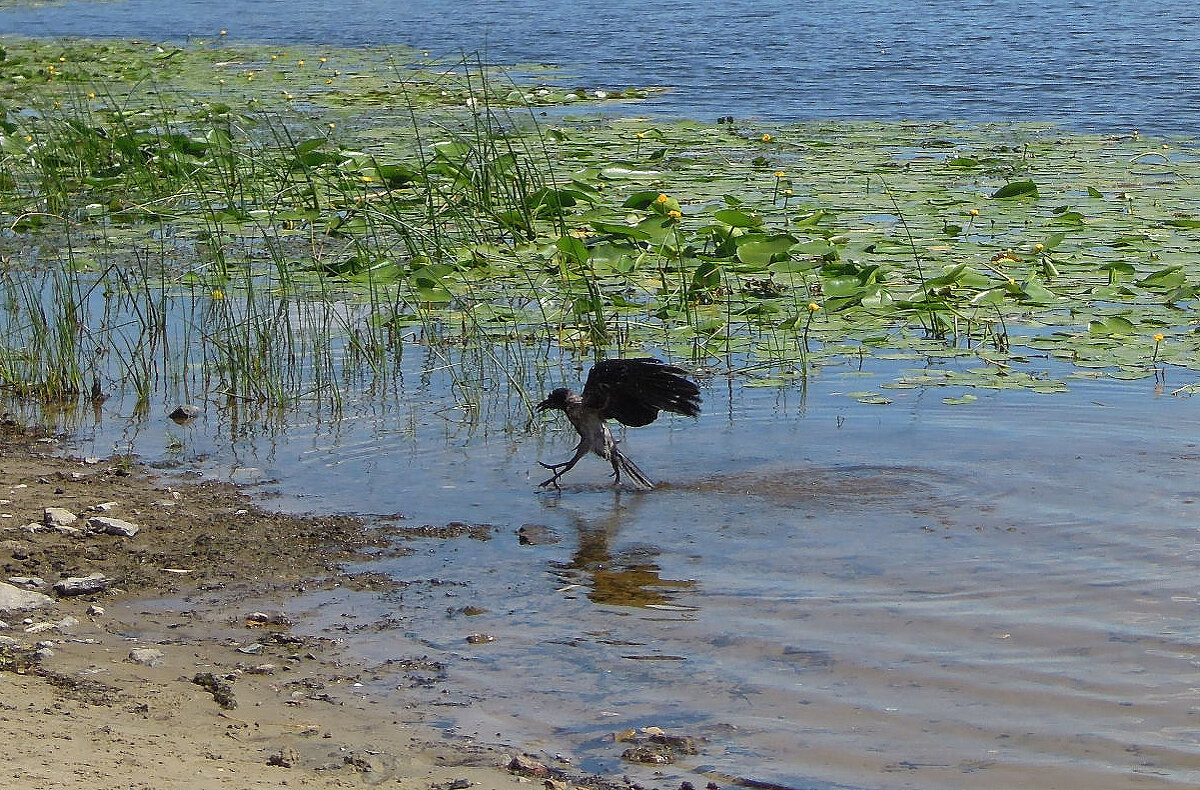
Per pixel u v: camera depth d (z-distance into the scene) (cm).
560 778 618
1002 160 2133
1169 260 1526
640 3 4697
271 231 1788
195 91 3083
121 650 746
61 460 1055
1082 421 1086
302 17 4609
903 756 637
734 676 715
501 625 778
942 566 842
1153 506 921
